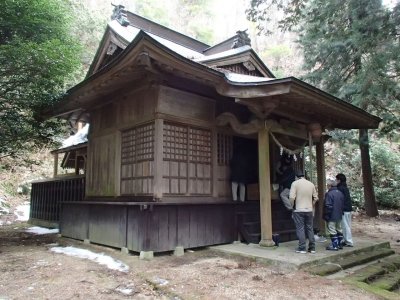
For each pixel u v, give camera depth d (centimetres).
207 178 759
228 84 664
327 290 445
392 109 1388
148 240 617
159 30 1106
